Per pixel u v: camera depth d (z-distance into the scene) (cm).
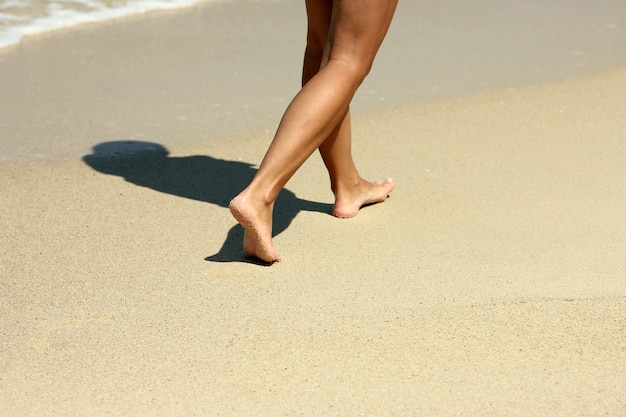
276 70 550
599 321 268
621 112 485
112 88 511
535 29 641
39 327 267
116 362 248
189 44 593
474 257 314
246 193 287
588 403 230
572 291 286
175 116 475
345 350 253
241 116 478
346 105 296
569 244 325
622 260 311
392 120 470
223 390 235
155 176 397
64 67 541
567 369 245
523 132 455
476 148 434
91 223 346
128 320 271
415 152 428
